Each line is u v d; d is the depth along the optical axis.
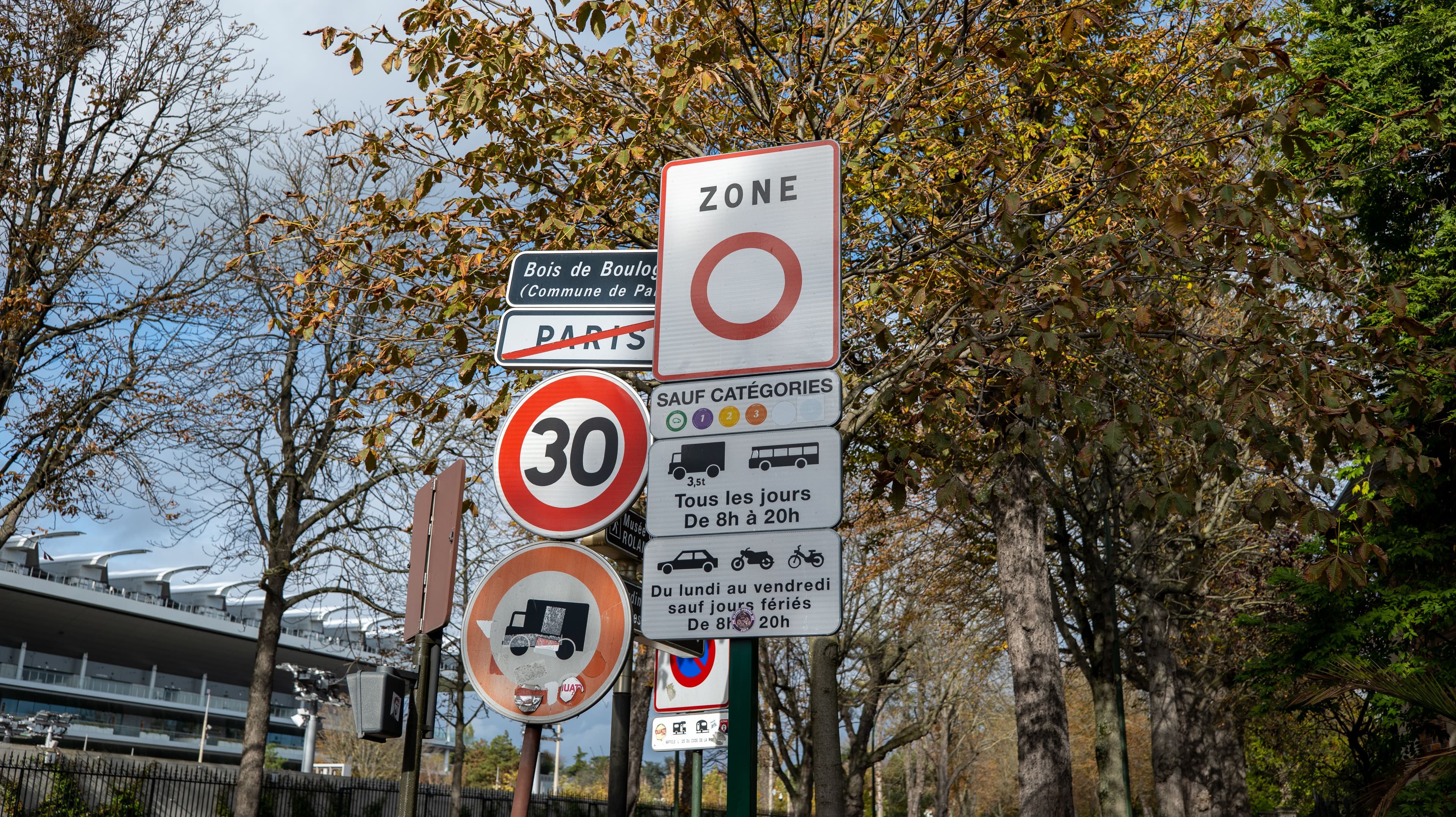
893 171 9.70
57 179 18.38
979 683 37.19
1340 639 13.35
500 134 9.68
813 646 12.79
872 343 10.56
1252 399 6.77
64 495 17.61
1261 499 6.53
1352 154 13.23
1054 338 6.88
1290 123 7.57
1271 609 21.16
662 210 3.90
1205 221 7.75
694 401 3.68
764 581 3.46
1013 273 7.94
